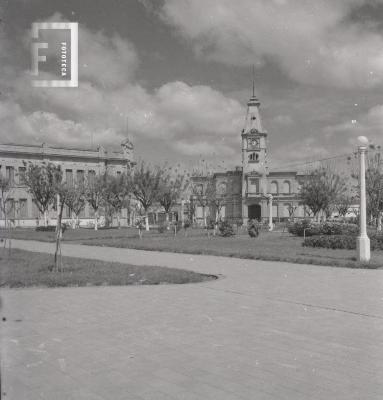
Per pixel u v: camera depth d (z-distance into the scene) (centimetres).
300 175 9062
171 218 7981
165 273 1298
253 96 9394
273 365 523
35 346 593
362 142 1596
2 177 5762
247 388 455
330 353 569
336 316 774
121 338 635
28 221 7194
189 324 717
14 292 1010
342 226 3180
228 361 537
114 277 1222
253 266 1558
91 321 736
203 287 1095
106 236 3734
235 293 1007
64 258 1786
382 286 1102
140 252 2209
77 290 1050
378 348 590
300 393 443
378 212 3238
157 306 861
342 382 472
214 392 446
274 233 4359
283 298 942
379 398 432
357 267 1482
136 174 5341
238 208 9444
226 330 680
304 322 730
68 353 565
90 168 8369
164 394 441
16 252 2084
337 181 5481
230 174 9575
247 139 9281
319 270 1429
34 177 5441
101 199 6262
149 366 520
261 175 9150
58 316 771
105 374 493
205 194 7738
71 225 7112
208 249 2212
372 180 3203
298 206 8988
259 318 759
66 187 5288
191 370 507
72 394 440
